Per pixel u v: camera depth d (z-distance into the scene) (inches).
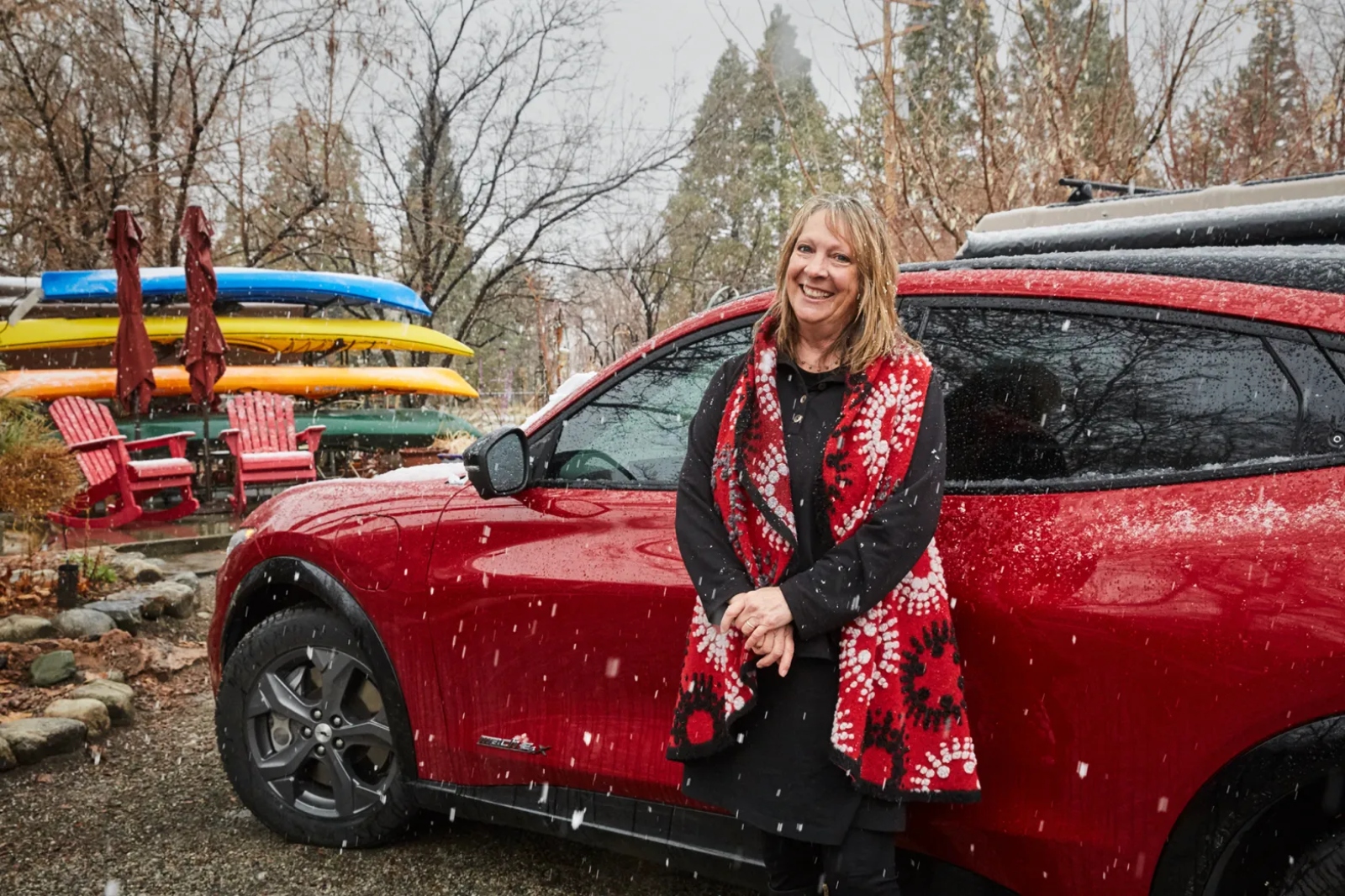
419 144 767.1
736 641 71.9
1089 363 76.6
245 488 404.2
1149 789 69.2
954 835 78.4
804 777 70.9
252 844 121.2
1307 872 63.4
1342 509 64.4
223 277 444.1
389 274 783.7
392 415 464.8
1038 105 257.8
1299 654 62.7
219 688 123.3
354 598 113.0
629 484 97.7
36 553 229.6
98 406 331.0
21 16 605.3
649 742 93.1
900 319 85.6
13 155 643.5
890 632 69.9
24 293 440.8
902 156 257.4
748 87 810.2
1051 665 72.2
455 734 107.8
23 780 140.3
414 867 115.3
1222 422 70.6
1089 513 73.5
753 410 75.0
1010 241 107.1
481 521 105.0
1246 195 98.7
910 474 69.6
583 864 116.6
